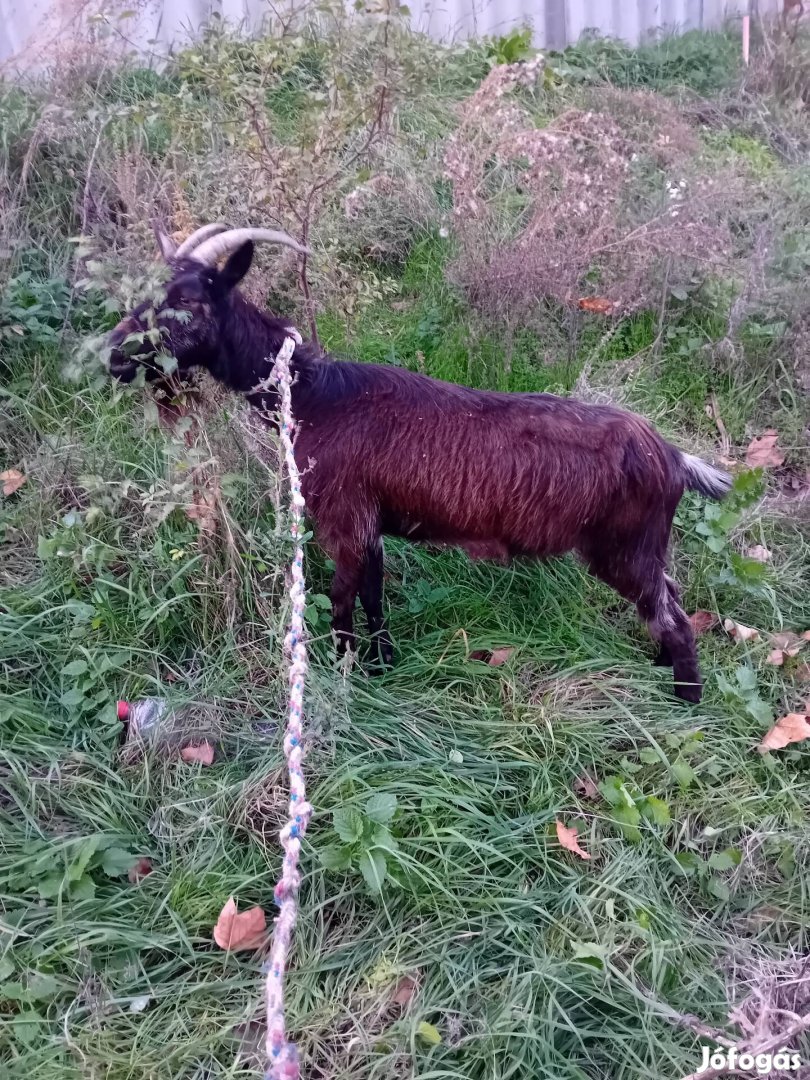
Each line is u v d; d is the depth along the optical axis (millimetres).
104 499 1641
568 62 3625
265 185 1968
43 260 2355
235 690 1548
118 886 1253
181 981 1138
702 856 1355
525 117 2566
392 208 2645
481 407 1546
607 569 1599
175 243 1714
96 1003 1099
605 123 2498
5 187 2320
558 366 2322
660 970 1146
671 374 2400
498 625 1772
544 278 2238
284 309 2289
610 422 1521
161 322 1502
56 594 1672
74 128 2439
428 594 1798
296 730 881
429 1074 1015
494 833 1346
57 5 2725
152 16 3154
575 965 1146
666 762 1446
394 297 2584
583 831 1359
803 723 1507
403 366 2330
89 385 2061
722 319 2461
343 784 1363
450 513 1557
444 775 1412
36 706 1501
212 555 1628
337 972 1164
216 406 1766
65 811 1346
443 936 1189
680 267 2439
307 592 1676
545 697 1603
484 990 1144
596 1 3891
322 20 2848
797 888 1299
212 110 2500
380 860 1198
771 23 3963
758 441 2260
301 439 1562
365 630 1785
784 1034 932
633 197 2576
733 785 1452
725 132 3318
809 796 1442
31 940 1155
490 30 3732
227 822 1326
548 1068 1055
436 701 1583
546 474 1498
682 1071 1053
